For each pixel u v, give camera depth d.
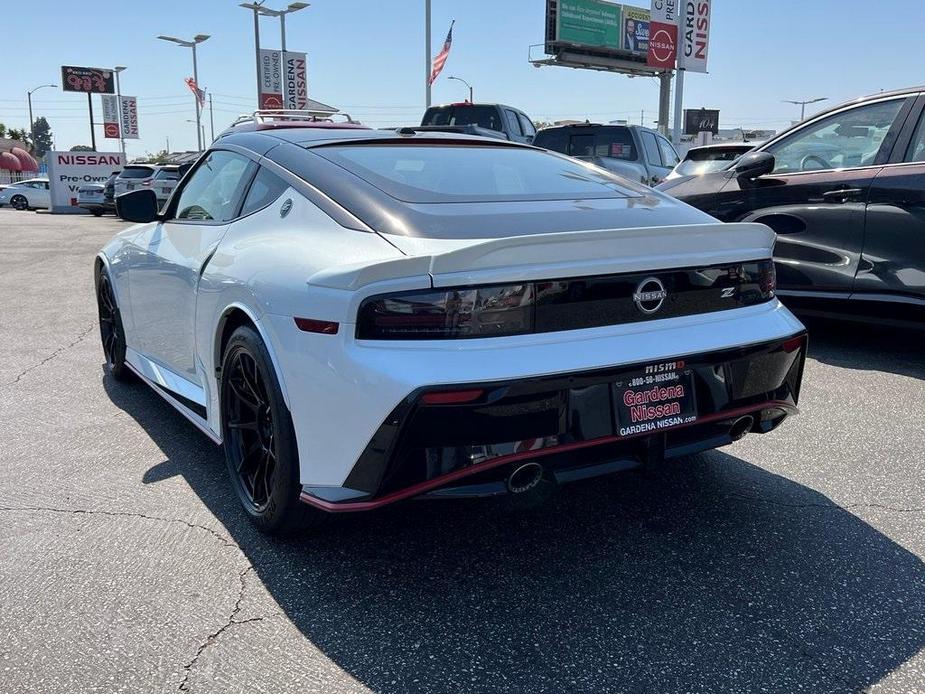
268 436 2.89
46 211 34.69
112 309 4.88
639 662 2.24
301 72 28.70
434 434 2.31
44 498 3.31
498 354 2.35
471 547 2.90
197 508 3.22
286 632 2.38
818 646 2.31
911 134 5.07
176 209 4.15
